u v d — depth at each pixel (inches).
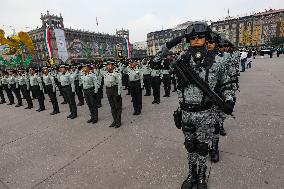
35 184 117.3
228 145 136.9
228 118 185.0
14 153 162.4
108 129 193.9
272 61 848.3
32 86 297.1
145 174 115.0
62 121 237.9
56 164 137.0
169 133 168.2
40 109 306.7
